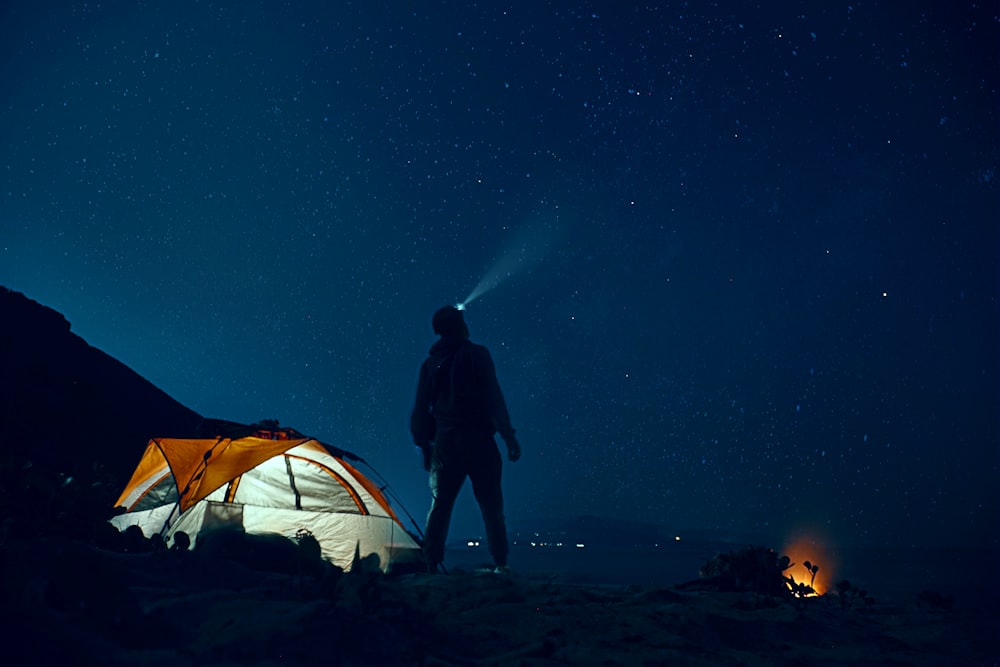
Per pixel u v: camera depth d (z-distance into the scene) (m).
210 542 5.54
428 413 6.73
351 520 7.10
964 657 4.36
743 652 4.05
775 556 6.61
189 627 3.23
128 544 5.07
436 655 3.33
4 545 3.19
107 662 2.55
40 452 7.90
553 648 3.58
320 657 3.00
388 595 4.19
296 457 7.27
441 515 6.49
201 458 6.71
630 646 3.83
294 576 4.63
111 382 10.27
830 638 4.54
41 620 2.55
